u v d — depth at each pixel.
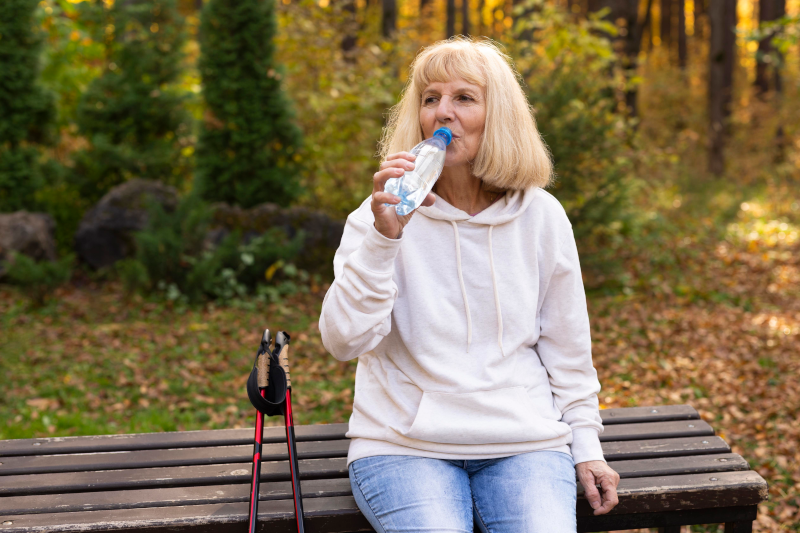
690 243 8.37
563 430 1.86
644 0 21.42
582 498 1.92
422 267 1.83
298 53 8.13
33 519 1.84
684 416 2.50
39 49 7.29
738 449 3.56
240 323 5.75
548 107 6.58
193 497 1.97
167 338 5.32
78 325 5.60
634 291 6.64
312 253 6.98
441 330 1.81
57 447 2.27
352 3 10.38
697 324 5.63
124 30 7.77
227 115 7.17
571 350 1.92
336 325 1.68
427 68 1.84
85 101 7.82
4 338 5.23
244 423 3.98
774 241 8.45
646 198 10.19
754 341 5.20
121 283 6.71
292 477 1.87
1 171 7.16
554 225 1.90
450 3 16.78
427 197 1.76
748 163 12.58
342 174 8.25
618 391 4.42
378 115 8.17
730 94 13.38
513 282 1.84
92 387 4.43
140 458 2.21
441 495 1.71
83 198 7.77
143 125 7.84
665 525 2.04
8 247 6.57
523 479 1.75
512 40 7.85
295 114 7.41
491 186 1.90
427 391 1.81
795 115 12.59
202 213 6.50
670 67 16.48
